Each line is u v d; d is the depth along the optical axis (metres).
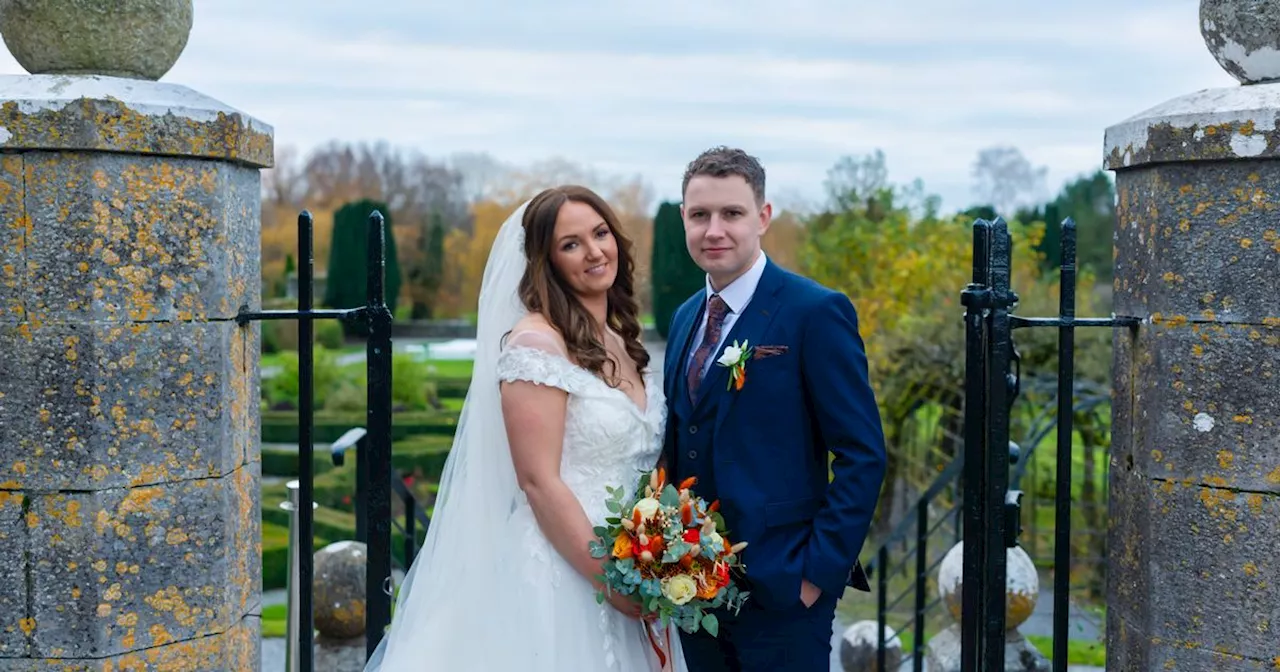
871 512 2.84
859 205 16.77
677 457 3.05
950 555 5.32
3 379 2.59
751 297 2.98
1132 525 2.79
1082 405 8.27
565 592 2.83
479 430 2.97
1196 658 2.63
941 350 10.66
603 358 2.90
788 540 2.89
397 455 15.74
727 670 3.04
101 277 2.59
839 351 2.86
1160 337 2.66
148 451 2.65
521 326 2.89
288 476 15.39
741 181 2.91
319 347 20.42
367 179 39.06
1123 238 2.86
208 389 2.72
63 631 2.62
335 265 34.19
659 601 2.73
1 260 2.58
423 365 22.66
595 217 2.93
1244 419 2.56
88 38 2.64
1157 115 2.64
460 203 38.88
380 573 2.88
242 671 2.89
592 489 2.87
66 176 2.57
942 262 13.85
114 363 2.61
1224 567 2.59
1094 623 8.48
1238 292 2.55
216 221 2.72
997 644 2.82
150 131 2.59
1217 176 2.56
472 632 2.87
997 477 2.80
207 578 2.74
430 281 38.19
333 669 4.43
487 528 2.93
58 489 2.60
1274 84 2.58
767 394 2.89
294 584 3.41
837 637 8.37
